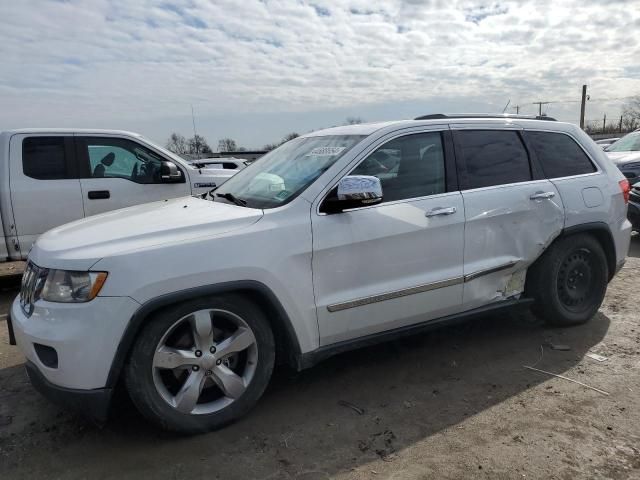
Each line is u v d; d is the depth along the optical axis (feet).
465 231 12.22
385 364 12.91
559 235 13.78
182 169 23.00
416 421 10.26
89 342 8.72
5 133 19.92
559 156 14.40
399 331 11.71
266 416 10.55
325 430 10.01
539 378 11.90
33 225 20.03
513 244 13.07
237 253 9.63
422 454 9.14
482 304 12.96
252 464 8.99
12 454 9.43
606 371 12.12
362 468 8.81
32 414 10.85
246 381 10.14
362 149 11.46
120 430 10.12
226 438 9.77
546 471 8.55
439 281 11.90
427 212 11.71
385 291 11.23
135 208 12.62
